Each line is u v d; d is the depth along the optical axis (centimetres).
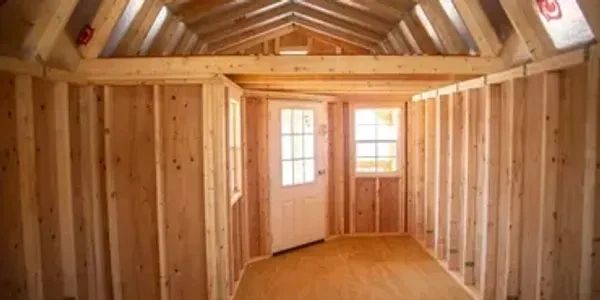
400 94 665
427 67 396
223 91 397
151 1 367
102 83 391
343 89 571
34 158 326
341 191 683
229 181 427
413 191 676
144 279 412
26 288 320
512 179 383
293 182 617
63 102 366
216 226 402
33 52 317
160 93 396
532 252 368
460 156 505
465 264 473
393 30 512
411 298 443
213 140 396
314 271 527
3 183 298
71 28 354
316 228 648
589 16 270
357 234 690
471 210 470
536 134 359
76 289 381
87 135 396
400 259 571
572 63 302
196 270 408
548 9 304
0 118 295
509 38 376
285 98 596
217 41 541
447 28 414
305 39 643
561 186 328
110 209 404
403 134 685
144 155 404
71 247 375
